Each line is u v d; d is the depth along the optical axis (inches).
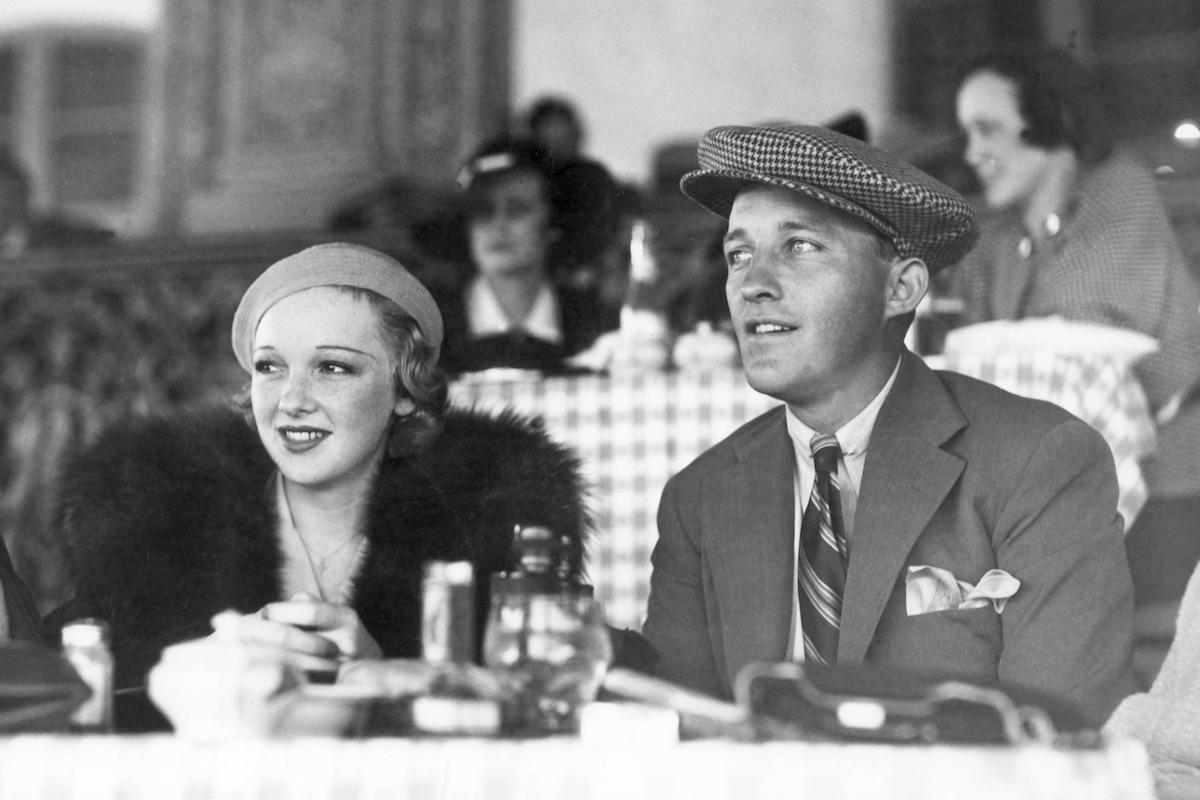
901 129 544.4
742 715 129.6
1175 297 328.8
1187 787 164.2
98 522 201.3
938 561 194.4
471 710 136.8
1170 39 506.3
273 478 204.5
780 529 200.1
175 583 201.0
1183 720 166.7
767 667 126.9
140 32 613.6
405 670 140.5
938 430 198.4
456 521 200.5
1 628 192.5
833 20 552.4
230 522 201.5
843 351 197.3
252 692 134.0
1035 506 195.0
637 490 267.9
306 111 593.0
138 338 482.6
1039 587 192.5
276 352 202.1
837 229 197.8
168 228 597.9
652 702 143.1
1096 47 514.6
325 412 200.7
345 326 202.2
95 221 608.4
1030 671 188.9
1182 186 400.8
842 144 199.6
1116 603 193.6
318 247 207.0
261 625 157.8
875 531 193.3
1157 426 320.5
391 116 585.6
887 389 201.6
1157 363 323.0
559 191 333.4
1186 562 306.2
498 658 146.2
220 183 596.7
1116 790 114.6
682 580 207.9
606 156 571.5
